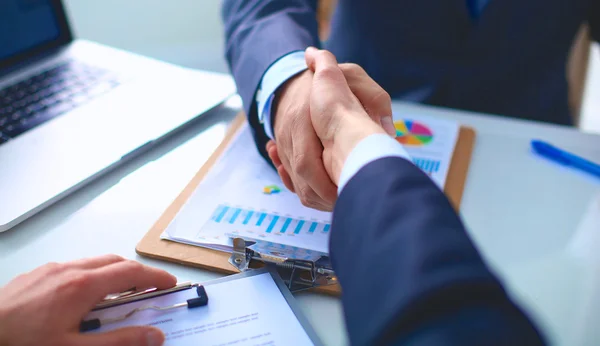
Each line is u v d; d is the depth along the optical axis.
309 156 0.44
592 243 0.51
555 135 0.69
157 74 0.78
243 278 0.45
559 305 0.44
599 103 1.54
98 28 1.29
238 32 0.69
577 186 0.59
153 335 0.38
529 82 0.88
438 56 0.87
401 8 0.86
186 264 0.48
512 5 0.81
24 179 0.57
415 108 0.74
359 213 0.30
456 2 0.83
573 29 0.85
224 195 0.56
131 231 0.52
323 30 1.18
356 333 0.26
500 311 0.23
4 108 0.70
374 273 0.26
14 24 0.79
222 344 0.39
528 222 0.53
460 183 0.58
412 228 0.27
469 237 0.27
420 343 0.22
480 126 0.70
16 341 0.36
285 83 0.55
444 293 0.23
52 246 0.51
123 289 0.42
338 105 0.42
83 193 0.58
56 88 0.74
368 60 0.93
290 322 0.41
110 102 0.71
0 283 0.46
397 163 0.32
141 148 0.63
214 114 0.72
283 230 0.50
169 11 1.31
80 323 0.39
